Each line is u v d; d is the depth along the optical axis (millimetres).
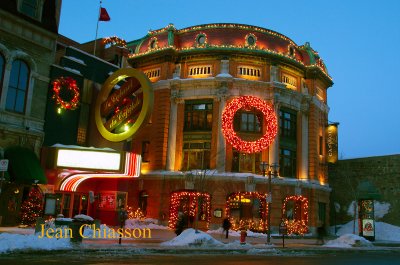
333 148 49812
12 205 25938
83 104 32125
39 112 28016
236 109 41594
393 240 42812
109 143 31688
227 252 21172
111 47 46344
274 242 30078
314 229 43906
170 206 41562
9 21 26391
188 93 43531
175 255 18438
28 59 27297
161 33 46688
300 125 45750
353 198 50312
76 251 17047
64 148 26953
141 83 27547
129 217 42375
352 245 29219
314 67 47062
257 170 42312
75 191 31547
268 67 43875
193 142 42875
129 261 14914
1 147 25219
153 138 43844
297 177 44781
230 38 44031
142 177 43156
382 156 49281
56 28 29406
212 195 40688
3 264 12781
